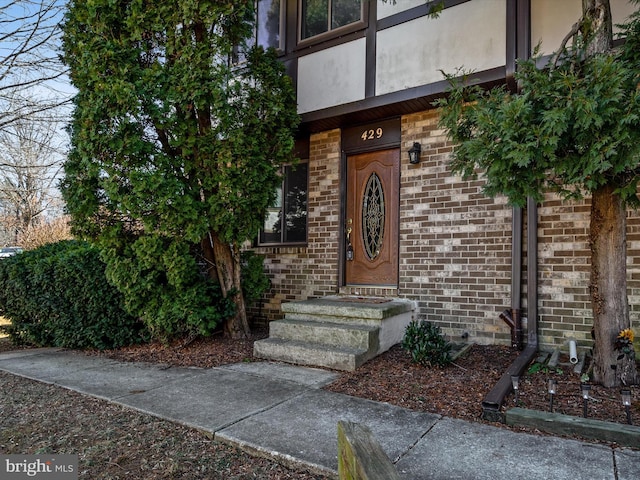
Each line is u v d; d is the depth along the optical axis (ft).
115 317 18.33
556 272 15.35
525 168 9.96
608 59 8.75
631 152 8.58
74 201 15.87
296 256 21.56
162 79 15.46
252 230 17.34
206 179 16.31
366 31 18.74
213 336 18.93
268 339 16.40
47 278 19.10
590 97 8.59
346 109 18.95
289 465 8.05
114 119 14.85
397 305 16.66
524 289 15.89
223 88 15.94
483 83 15.94
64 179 16.53
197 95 15.34
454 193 17.35
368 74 18.52
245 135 16.43
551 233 15.49
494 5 15.98
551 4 14.97
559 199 15.40
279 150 17.53
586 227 14.92
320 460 7.98
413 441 8.77
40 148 27.45
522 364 13.01
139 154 15.34
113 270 16.60
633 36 10.59
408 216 18.40
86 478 7.77
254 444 8.67
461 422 9.73
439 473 7.49
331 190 20.71
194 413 10.46
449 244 17.35
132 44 16.07
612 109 8.42
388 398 11.34
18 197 37.06
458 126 11.82
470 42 16.37
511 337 15.72
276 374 13.78
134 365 15.51
